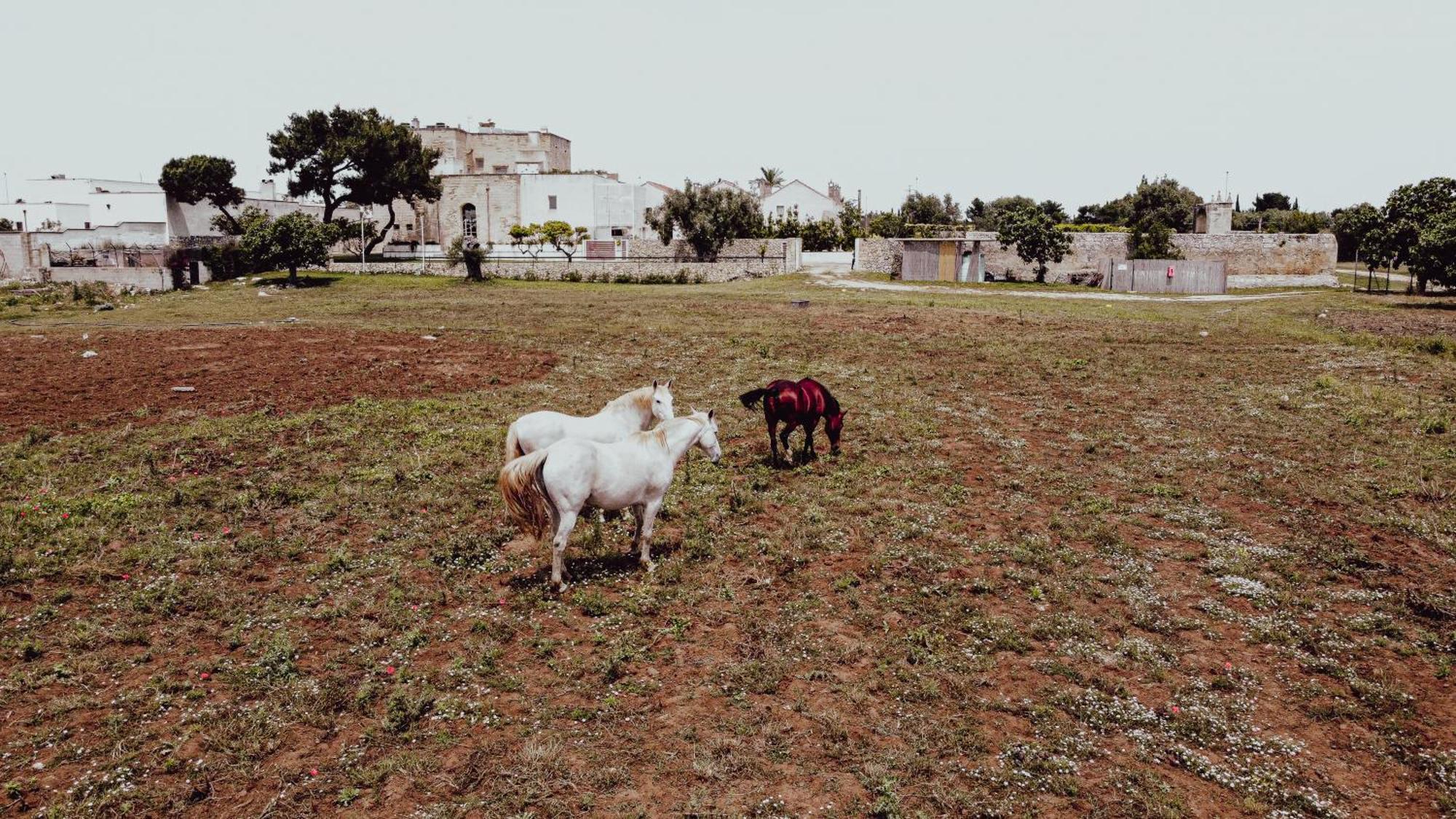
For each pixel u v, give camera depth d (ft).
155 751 20.65
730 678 24.32
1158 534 35.17
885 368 73.05
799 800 19.43
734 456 46.80
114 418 52.19
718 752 21.03
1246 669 25.12
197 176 207.72
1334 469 43.29
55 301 130.00
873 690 23.94
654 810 19.07
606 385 64.90
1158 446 48.70
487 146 288.30
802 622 27.81
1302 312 123.54
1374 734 21.91
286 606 28.12
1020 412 57.31
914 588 30.37
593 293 155.02
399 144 207.21
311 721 21.93
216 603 28.22
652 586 30.04
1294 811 19.17
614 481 29.84
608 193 259.60
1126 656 25.76
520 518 28.91
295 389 61.62
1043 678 24.73
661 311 119.96
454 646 26.09
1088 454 46.93
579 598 28.94
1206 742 21.70
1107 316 115.14
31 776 19.62
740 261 208.03
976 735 21.85
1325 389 63.10
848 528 36.04
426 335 90.84
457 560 31.86
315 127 204.03
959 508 38.78
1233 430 51.55
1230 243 196.24
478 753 20.85
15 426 49.88
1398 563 31.99
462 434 49.01
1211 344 88.02
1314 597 29.37
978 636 27.09
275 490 38.37
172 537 33.24
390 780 19.93
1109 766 20.79
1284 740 21.63
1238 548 33.40
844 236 275.39
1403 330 102.73
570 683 24.07
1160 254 188.96
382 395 60.34
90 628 26.08
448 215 255.50
